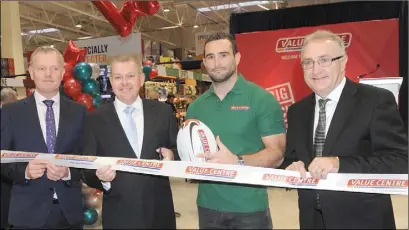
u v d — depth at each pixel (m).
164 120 2.08
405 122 4.13
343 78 1.68
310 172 1.55
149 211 1.94
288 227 2.21
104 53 5.98
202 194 2.15
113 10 4.88
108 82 5.15
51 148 2.11
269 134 2.00
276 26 5.65
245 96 2.05
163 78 8.86
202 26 18.44
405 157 1.48
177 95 8.85
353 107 1.60
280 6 12.41
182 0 13.00
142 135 2.02
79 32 17.50
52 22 15.50
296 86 5.40
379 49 5.13
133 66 1.97
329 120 1.67
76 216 2.18
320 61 1.60
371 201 1.60
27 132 2.07
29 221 2.06
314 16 5.47
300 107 1.82
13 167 2.03
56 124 2.16
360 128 1.56
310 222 1.73
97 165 1.90
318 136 1.69
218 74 2.02
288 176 1.68
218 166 1.80
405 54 5.02
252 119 2.03
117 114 2.04
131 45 5.82
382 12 5.19
